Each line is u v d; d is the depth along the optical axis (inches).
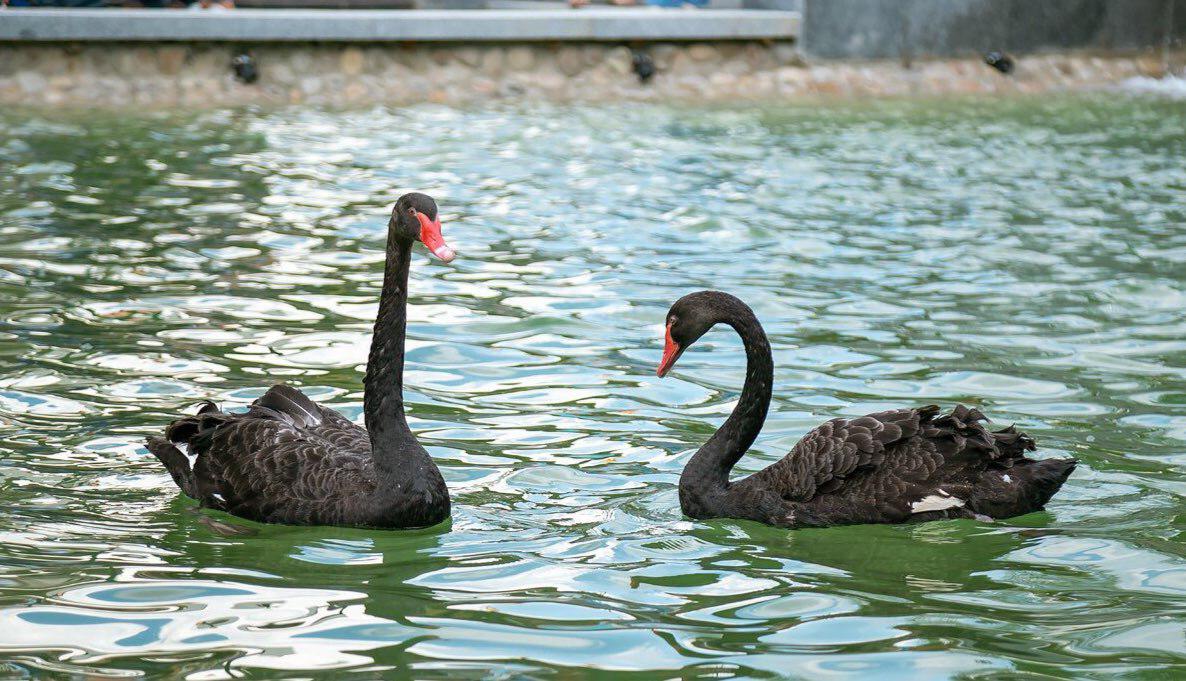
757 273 533.6
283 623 253.0
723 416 382.0
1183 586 272.2
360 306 479.2
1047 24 1077.8
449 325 460.4
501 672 233.6
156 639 245.1
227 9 963.3
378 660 237.6
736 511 313.1
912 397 393.1
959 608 262.7
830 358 429.1
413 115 869.2
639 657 240.1
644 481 336.5
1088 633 251.0
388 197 650.2
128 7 952.9
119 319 457.7
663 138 815.7
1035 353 435.5
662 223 613.0
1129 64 1093.1
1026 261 553.0
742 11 1026.1
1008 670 235.3
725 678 231.8
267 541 295.0
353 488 303.3
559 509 317.4
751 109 928.9
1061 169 739.4
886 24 1036.5
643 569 282.7
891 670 235.5
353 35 916.0
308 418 327.9
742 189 682.8
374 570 279.7
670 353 329.7
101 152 729.0
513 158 748.6
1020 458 308.3
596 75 971.3
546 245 571.5
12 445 347.9
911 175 721.0
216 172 692.1
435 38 932.0
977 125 881.5
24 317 455.8
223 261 535.2
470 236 583.2
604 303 489.1
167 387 393.4
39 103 848.9
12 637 244.7
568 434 366.3
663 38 983.0
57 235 565.9
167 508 313.6
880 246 577.6
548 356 430.9
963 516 301.3
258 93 899.4
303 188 663.1
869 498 304.7
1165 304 492.1
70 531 297.6
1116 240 587.2
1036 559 287.0
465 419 375.9
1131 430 365.7
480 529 304.2
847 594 270.1
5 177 665.0
